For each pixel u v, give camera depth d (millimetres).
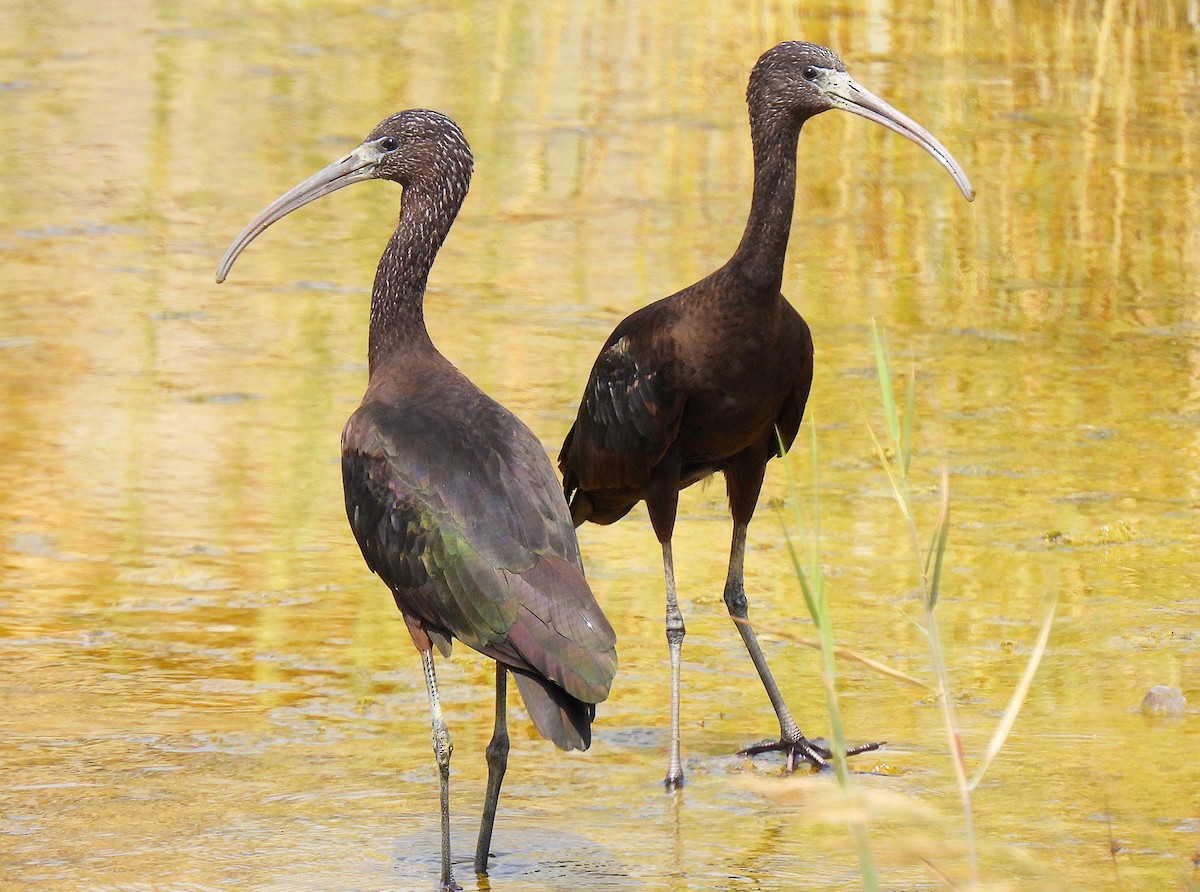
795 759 9633
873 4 34031
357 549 13219
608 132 26859
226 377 17344
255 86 29078
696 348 10062
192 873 8102
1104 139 27031
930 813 5953
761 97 10250
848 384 17469
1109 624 11664
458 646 11469
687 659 11281
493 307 19750
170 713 10195
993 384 17625
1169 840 8391
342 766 9508
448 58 30734
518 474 8219
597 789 9344
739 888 8008
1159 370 18203
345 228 22938
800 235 22797
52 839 8461
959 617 11883
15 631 11469
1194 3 33094
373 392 8984
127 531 13422
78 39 31859
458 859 8352
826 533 13672
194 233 22328
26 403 16359
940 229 23078
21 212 22891
